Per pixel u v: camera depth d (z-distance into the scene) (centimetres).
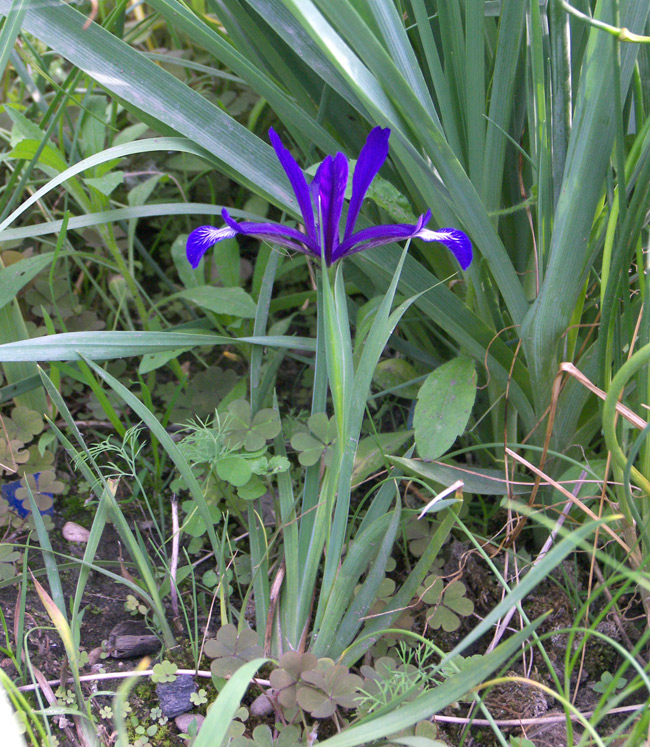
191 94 35
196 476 40
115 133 47
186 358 47
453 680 28
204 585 38
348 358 32
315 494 36
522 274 37
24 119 39
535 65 32
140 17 54
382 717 28
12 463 38
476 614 36
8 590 37
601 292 34
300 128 36
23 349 34
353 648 34
